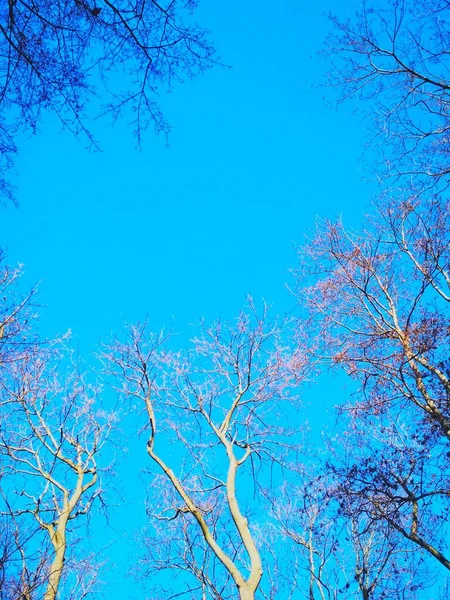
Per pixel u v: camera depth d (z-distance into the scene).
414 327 9.37
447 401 8.59
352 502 8.65
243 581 8.25
